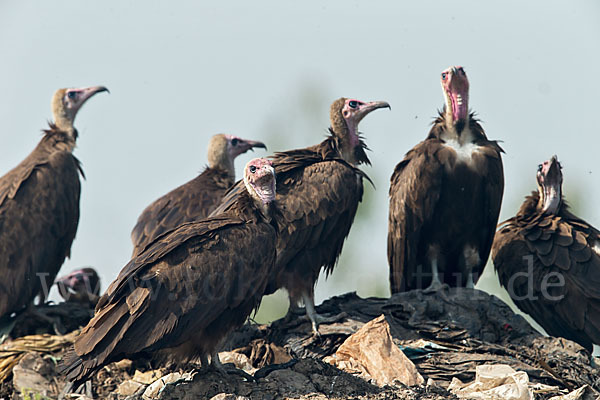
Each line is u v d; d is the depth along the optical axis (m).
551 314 14.25
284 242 13.47
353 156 14.99
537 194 15.41
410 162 14.73
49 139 16.64
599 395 11.65
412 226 14.63
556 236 14.28
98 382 13.05
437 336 13.33
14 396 12.67
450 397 11.15
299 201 13.62
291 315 13.82
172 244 10.80
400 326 13.64
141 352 10.87
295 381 11.34
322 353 13.09
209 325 11.00
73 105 17.61
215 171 16.69
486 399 11.27
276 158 14.30
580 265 13.98
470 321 13.66
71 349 10.42
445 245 14.81
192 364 12.55
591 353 14.13
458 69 14.51
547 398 11.67
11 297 15.04
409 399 11.02
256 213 11.66
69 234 16.16
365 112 14.96
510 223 15.27
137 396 11.76
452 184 14.35
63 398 12.28
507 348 13.12
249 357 13.35
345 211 13.91
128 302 10.46
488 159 14.38
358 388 11.31
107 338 10.30
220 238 11.05
